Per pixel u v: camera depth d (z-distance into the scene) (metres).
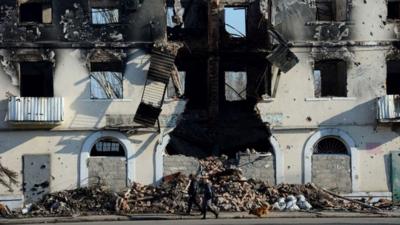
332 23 44.38
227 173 43.12
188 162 43.59
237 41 45.97
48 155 43.28
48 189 43.16
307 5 44.31
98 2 43.94
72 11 43.81
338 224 33.00
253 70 46.16
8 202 42.88
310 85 44.12
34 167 43.22
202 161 43.78
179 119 43.97
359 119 44.12
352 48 44.28
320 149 44.28
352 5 44.47
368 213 39.47
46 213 41.12
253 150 44.16
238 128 44.84
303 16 44.25
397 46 44.38
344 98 44.12
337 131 43.97
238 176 42.88
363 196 43.78
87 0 43.81
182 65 46.19
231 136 44.78
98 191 42.25
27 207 42.19
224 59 45.78
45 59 43.56
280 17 44.09
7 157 43.19
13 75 43.53
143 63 43.81
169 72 43.12
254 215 38.09
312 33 44.25
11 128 43.25
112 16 46.25
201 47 45.47
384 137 44.16
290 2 44.22
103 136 43.50
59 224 36.44
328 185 43.91
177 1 46.44
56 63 43.62
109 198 41.78
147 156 43.59
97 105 43.59
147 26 43.91
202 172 43.34
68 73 43.62
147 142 43.69
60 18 43.81
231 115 45.25
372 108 44.16
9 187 43.06
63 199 42.16
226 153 44.84
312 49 44.19
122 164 43.47
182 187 42.19
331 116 44.09
